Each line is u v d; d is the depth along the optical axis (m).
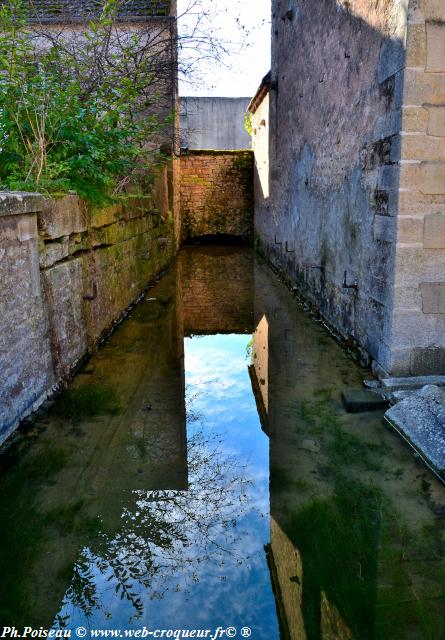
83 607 2.20
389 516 2.72
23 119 4.69
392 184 3.96
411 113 3.72
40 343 3.91
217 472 3.27
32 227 3.73
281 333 6.41
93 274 5.36
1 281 3.22
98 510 2.82
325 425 3.77
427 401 3.60
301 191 8.10
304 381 4.62
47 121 4.74
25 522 2.70
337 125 5.71
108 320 6.11
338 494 2.93
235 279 10.51
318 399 4.21
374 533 2.60
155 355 5.51
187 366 5.39
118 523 2.72
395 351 4.09
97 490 3.00
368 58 4.50
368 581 2.29
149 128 7.36
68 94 4.97
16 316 3.46
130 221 7.35
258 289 9.47
